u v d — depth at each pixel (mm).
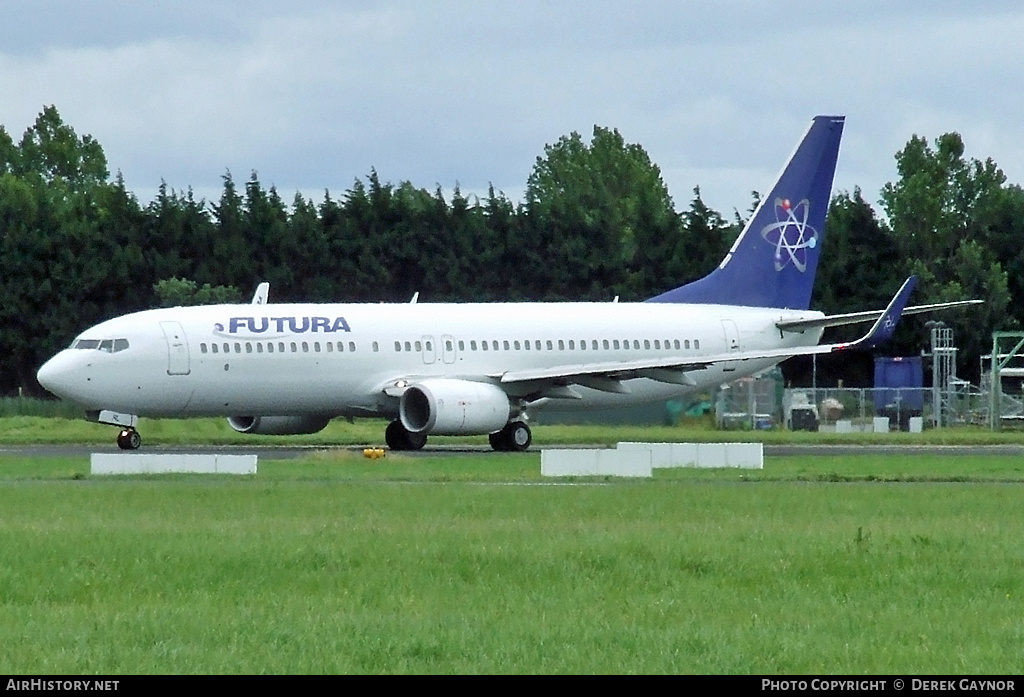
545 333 199000
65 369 175125
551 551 84562
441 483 132500
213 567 79188
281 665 58062
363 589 73938
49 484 129375
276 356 181875
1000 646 62125
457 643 61500
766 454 187750
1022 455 184375
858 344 190000
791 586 76000
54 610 69000
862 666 58562
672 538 91188
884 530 97125
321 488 124250
